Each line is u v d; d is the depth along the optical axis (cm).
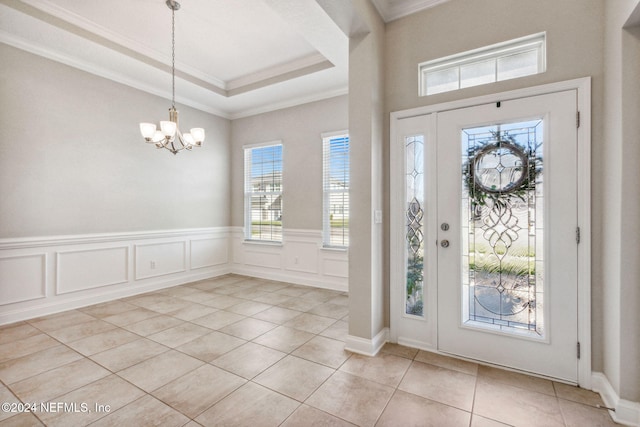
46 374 209
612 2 176
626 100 164
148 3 270
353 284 246
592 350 192
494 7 221
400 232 256
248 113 507
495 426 160
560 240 200
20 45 303
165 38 328
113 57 338
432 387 195
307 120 449
